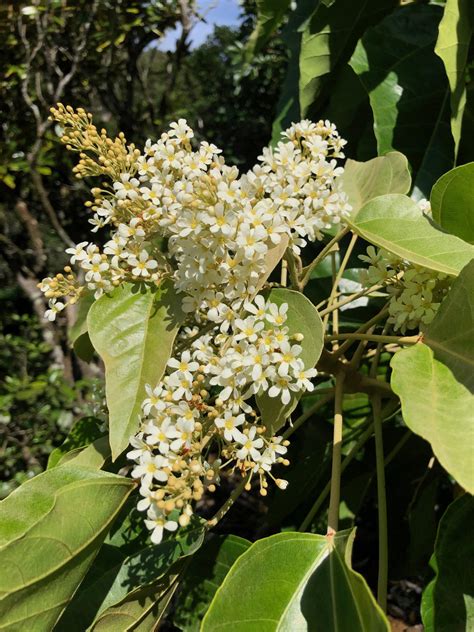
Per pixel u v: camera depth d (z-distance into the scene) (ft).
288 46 1.58
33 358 3.13
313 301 1.23
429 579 0.84
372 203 0.81
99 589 0.78
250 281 0.70
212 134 5.01
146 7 2.76
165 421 0.65
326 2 1.21
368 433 0.96
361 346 0.89
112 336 0.74
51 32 2.57
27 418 2.64
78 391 2.72
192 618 0.84
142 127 3.06
